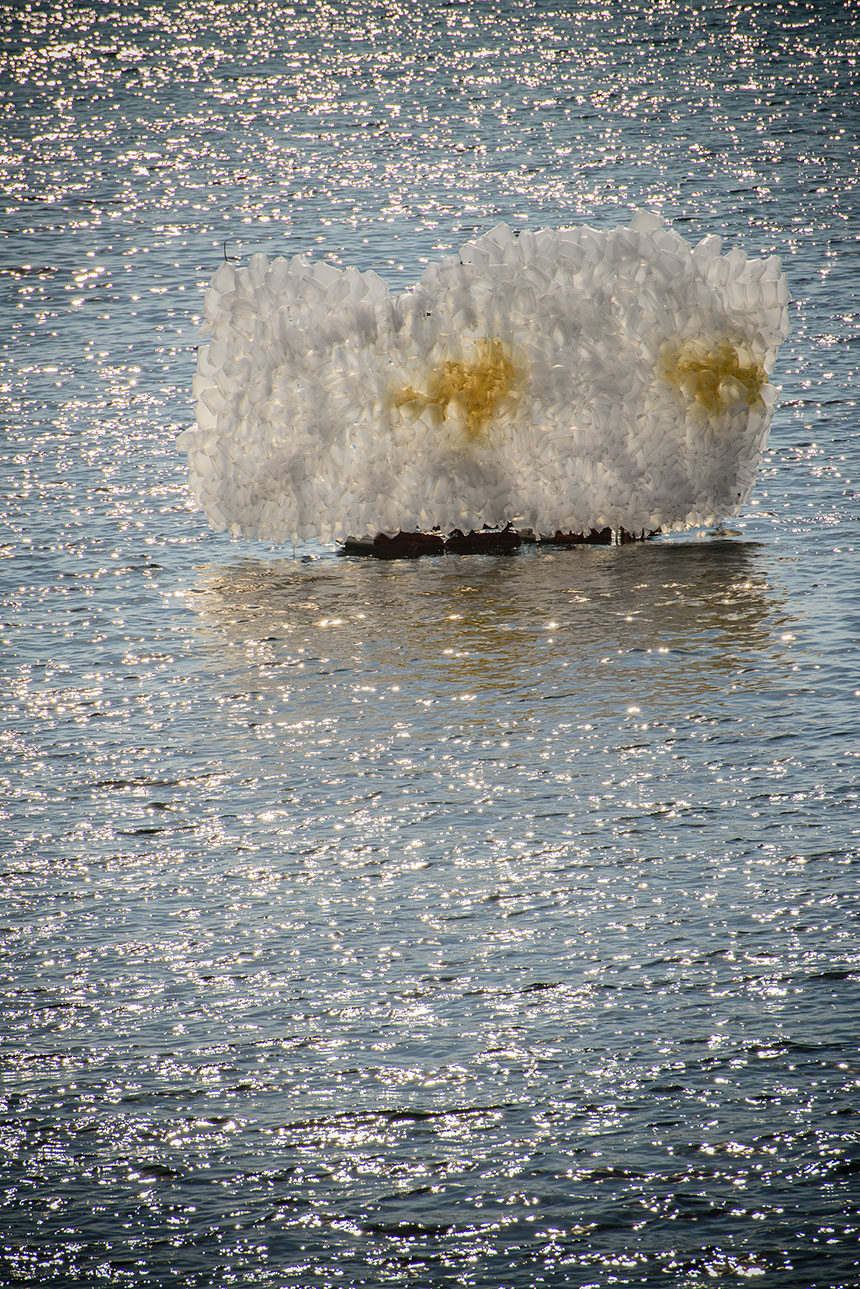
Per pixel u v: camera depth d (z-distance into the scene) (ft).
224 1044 73.77
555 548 142.51
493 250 139.54
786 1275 59.41
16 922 83.76
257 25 504.02
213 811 94.99
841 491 149.07
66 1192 65.00
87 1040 74.28
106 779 99.35
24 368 188.65
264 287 135.74
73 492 153.58
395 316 135.74
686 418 138.00
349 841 91.04
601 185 277.23
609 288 137.08
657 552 139.13
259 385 134.51
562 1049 72.43
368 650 118.52
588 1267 60.08
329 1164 66.08
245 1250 61.82
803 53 407.85
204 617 126.00
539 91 372.17
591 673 112.57
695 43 428.56
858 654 113.39
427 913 83.51
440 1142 67.26
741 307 141.49
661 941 80.07
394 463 136.87
